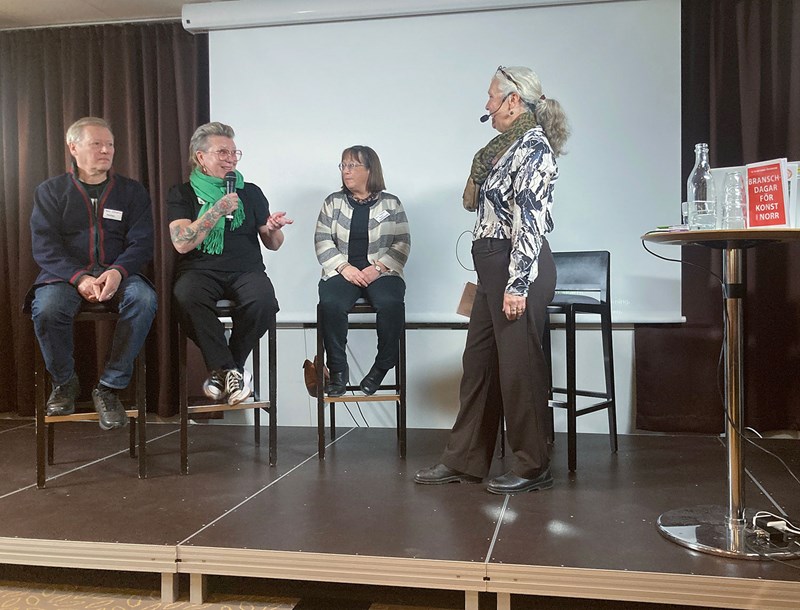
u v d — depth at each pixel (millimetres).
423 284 3584
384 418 3738
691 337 3410
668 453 3004
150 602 1927
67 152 3951
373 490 2439
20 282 3934
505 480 2393
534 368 2348
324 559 1829
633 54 3402
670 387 3438
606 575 1701
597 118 3432
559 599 1859
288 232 3715
